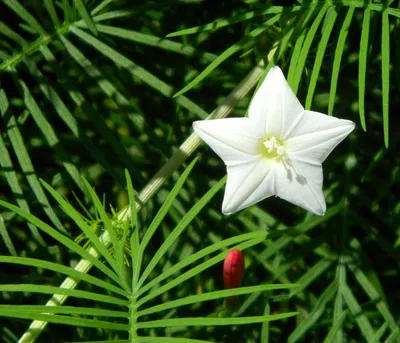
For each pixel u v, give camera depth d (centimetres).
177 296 13
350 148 13
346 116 13
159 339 9
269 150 10
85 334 13
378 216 13
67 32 13
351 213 13
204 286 13
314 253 13
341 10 12
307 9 11
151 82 12
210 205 13
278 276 13
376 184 13
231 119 10
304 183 10
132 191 10
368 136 13
